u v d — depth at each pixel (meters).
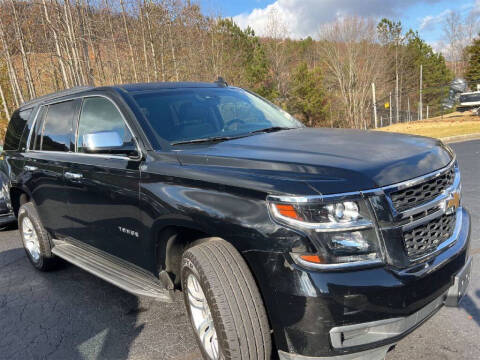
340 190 2.21
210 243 2.62
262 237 2.29
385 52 49.94
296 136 3.23
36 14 16.12
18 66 20.50
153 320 3.66
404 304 2.23
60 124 4.34
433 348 2.90
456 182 2.78
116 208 3.38
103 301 4.13
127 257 3.50
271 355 2.54
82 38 15.91
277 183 2.33
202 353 2.80
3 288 4.66
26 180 4.75
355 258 2.20
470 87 30.84
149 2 20.72
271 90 50.88
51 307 4.07
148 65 21.16
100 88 3.85
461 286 2.55
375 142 2.88
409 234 2.35
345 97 46.78
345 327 2.16
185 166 2.87
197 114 3.62
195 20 24.98
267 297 2.32
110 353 3.19
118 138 3.12
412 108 62.38
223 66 29.81
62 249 4.52
